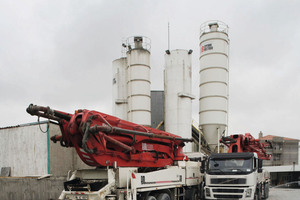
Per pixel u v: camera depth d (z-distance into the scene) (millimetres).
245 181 10133
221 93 24250
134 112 24438
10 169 14102
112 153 7203
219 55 24609
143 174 7516
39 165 13195
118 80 27656
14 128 14414
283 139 44562
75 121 6473
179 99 24328
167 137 9664
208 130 24047
